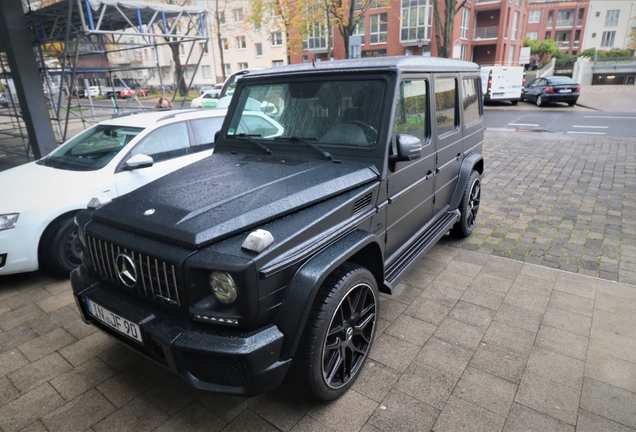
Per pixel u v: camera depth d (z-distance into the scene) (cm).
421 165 347
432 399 255
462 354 297
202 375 210
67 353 309
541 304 359
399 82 292
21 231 387
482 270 423
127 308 229
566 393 258
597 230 520
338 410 249
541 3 5841
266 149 325
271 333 207
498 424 236
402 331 325
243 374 201
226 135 356
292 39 1564
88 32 609
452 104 412
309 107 316
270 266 203
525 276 409
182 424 242
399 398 257
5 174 463
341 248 236
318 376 232
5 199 399
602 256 448
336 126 303
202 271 203
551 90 2023
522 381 269
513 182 749
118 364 296
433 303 364
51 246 409
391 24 3269
